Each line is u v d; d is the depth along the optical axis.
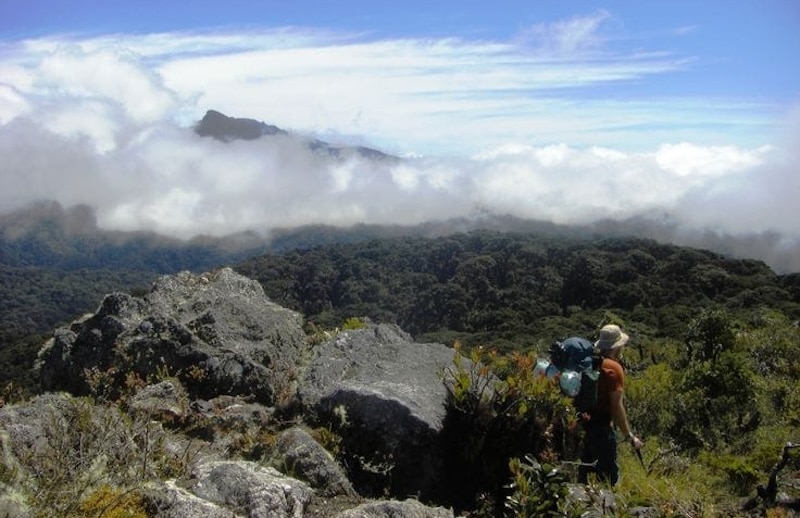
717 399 8.13
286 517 3.26
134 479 3.12
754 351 11.36
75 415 3.54
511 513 3.84
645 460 5.83
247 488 3.26
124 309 6.48
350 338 6.04
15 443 3.25
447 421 4.55
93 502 2.80
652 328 35.72
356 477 4.34
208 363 5.64
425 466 4.38
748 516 4.32
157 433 4.22
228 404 5.17
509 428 4.52
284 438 4.11
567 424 4.50
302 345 6.64
